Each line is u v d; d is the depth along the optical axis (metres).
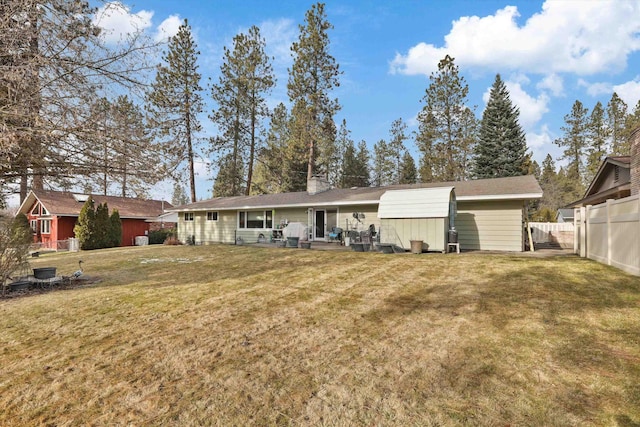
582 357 3.42
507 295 5.54
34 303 6.18
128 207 28.69
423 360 3.49
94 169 6.00
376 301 5.61
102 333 4.55
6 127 4.65
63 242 22.81
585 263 7.79
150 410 2.79
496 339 3.91
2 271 7.14
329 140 28.72
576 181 35.47
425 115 28.80
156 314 5.32
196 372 3.41
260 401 2.87
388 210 12.06
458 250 11.31
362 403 2.79
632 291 5.41
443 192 11.77
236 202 20.27
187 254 13.27
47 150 5.55
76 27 5.52
